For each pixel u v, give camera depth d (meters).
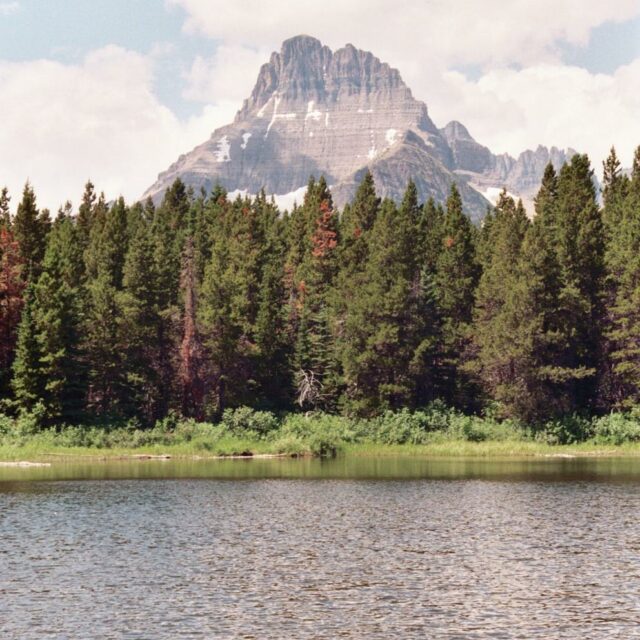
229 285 99.56
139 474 63.81
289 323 107.75
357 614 25.91
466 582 29.53
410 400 97.38
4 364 94.25
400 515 43.88
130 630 24.45
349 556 33.75
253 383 99.88
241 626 24.78
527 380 91.69
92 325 93.50
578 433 89.44
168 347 98.75
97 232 131.88
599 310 98.12
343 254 118.00
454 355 102.94
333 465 71.56
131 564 32.41
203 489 54.50
